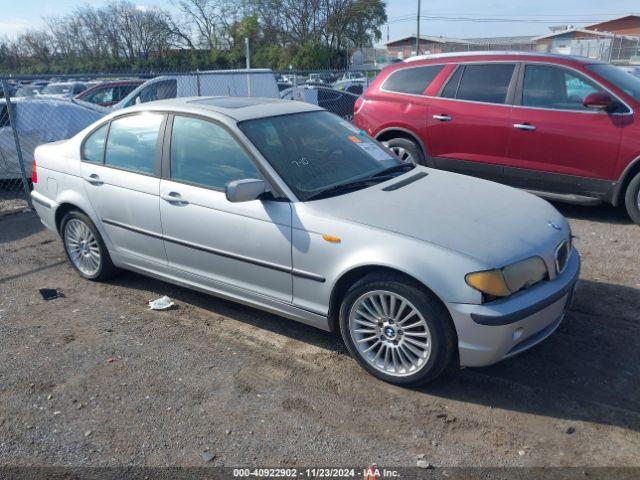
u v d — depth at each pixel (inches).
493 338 126.6
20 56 1660.9
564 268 146.9
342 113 603.5
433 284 128.1
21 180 346.0
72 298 198.8
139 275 217.0
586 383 140.9
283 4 2030.0
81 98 547.2
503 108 271.0
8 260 238.1
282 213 149.9
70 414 134.8
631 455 116.8
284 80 837.2
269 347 162.1
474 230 137.5
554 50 1670.8
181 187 169.8
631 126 241.6
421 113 294.5
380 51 2485.2
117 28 1952.5
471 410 132.2
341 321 146.5
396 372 140.6
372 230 137.6
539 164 265.1
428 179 174.1
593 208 291.0
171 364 154.6
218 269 167.3
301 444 122.8
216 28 2057.1
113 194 188.2
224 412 133.9
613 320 170.6
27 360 158.4
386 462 117.0
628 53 1226.6
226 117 165.9
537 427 125.8
